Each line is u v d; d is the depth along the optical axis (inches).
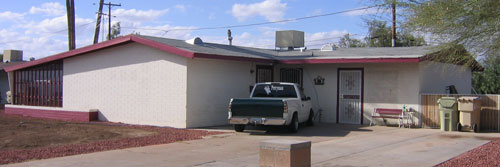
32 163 362.3
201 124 639.8
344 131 608.7
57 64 814.5
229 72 687.1
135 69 682.8
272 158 274.4
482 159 372.5
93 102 746.2
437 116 646.5
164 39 707.4
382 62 650.8
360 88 717.9
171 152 423.5
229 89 687.1
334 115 740.7
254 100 554.6
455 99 607.2
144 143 478.6
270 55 793.6
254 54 755.4
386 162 374.3
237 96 701.9
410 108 661.9
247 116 557.0
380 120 697.6
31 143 467.2
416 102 664.4
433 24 342.6
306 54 804.0
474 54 349.7
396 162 374.0
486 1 313.7
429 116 653.9
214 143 483.2
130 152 422.3
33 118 772.6
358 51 805.2
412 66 669.9
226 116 684.7
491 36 334.3
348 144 481.4
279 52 892.0
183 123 618.5
